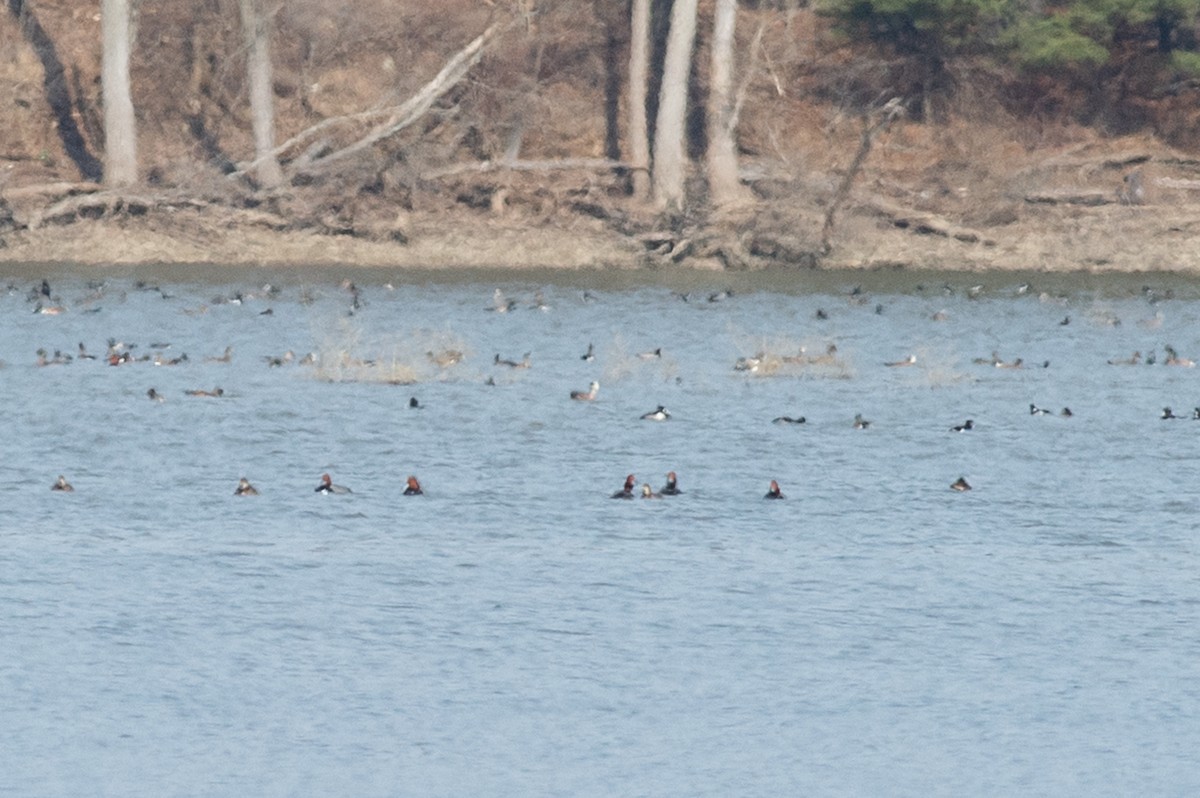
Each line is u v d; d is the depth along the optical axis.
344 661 42.31
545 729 38.72
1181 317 108.44
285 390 79.44
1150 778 36.56
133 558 50.41
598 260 127.94
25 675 41.22
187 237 127.06
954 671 42.00
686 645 43.41
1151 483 61.41
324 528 54.06
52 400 76.06
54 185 124.62
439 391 79.56
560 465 63.59
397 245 128.38
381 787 35.91
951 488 60.06
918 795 35.84
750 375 85.50
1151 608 46.59
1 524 54.19
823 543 52.97
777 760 37.34
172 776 36.31
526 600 46.72
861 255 128.25
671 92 128.75
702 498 58.50
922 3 127.69
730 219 128.62
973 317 107.81
